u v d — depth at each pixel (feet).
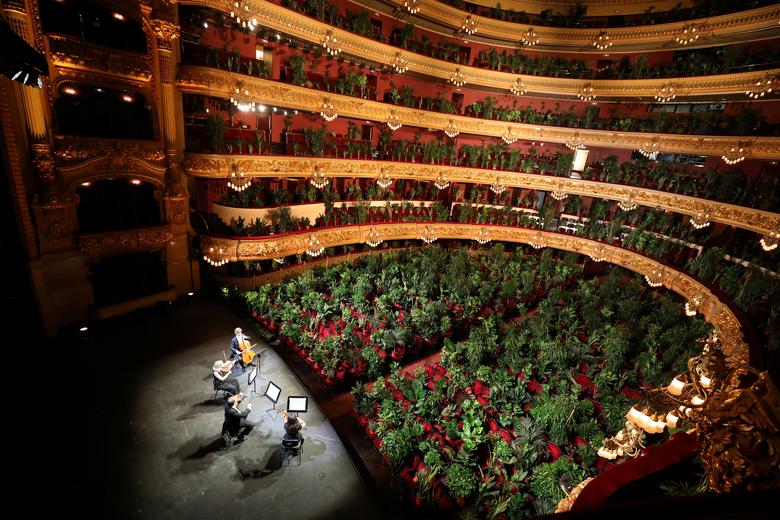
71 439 37.96
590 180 100.48
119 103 56.70
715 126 81.71
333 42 72.28
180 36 63.00
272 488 36.11
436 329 69.36
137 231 60.44
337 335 65.26
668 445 16.29
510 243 116.47
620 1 94.94
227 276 73.72
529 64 100.48
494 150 106.11
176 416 42.55
